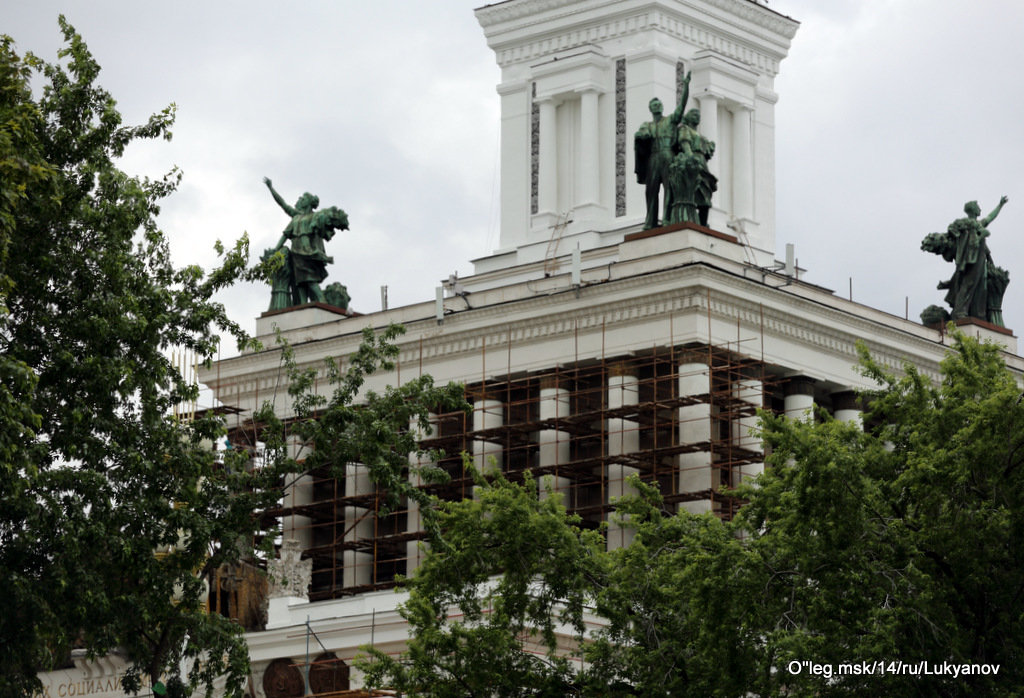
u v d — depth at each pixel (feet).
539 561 271.28
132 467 259.39
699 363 376.07
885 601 250.78
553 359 393.91
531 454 402.52
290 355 284.61
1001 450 249.14
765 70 452.35
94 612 258.16
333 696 333.83
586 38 437.17
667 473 380.78
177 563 265.75
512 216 437.58
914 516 256.32
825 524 249.55
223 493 270.26
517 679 270.05
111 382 257.14
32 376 236.43
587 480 391.45
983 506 250.16
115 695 338.34
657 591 268.41
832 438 259.39
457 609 322.55
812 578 254.68
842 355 401.08
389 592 354.54
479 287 428.97
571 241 426.51
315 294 437.99
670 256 384.06
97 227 262.88
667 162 393.29
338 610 358.23
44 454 250.57
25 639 251.19
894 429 268.41
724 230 432.66
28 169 237.45
